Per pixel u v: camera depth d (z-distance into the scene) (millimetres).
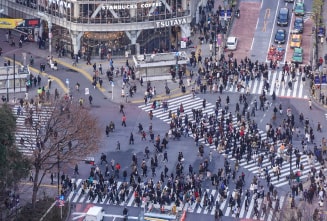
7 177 198625
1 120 196000
